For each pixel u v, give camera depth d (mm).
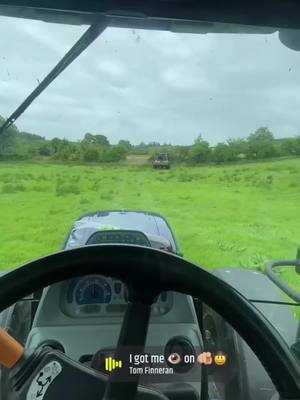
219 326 1690
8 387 1189
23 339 1919
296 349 1859
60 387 1161
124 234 2158
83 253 1174
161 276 1169
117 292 1944
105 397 1156
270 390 1609
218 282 1172
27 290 1177
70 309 1953
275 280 2090
